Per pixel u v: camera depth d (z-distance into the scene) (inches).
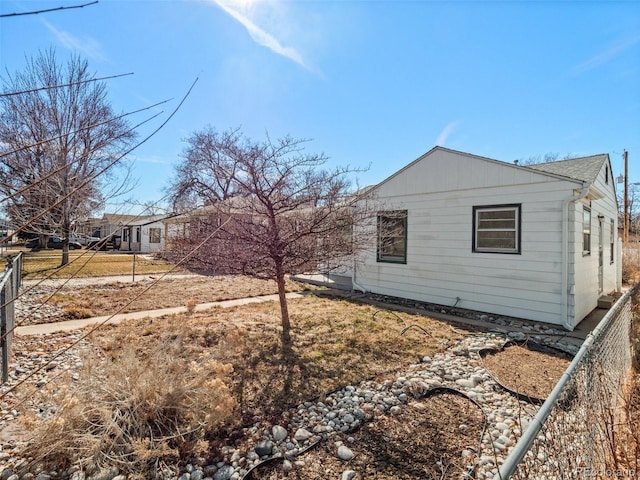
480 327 235.5
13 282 187.5
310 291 373.4
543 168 305.7
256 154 217.3
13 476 87.2
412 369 161.0
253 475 91.4
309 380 146.5
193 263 195.5
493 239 270.8
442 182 301.3
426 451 101.8
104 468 88.6
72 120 312.2
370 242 253.8
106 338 193.3
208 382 107.9
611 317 115.9
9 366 156.5
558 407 74.7
